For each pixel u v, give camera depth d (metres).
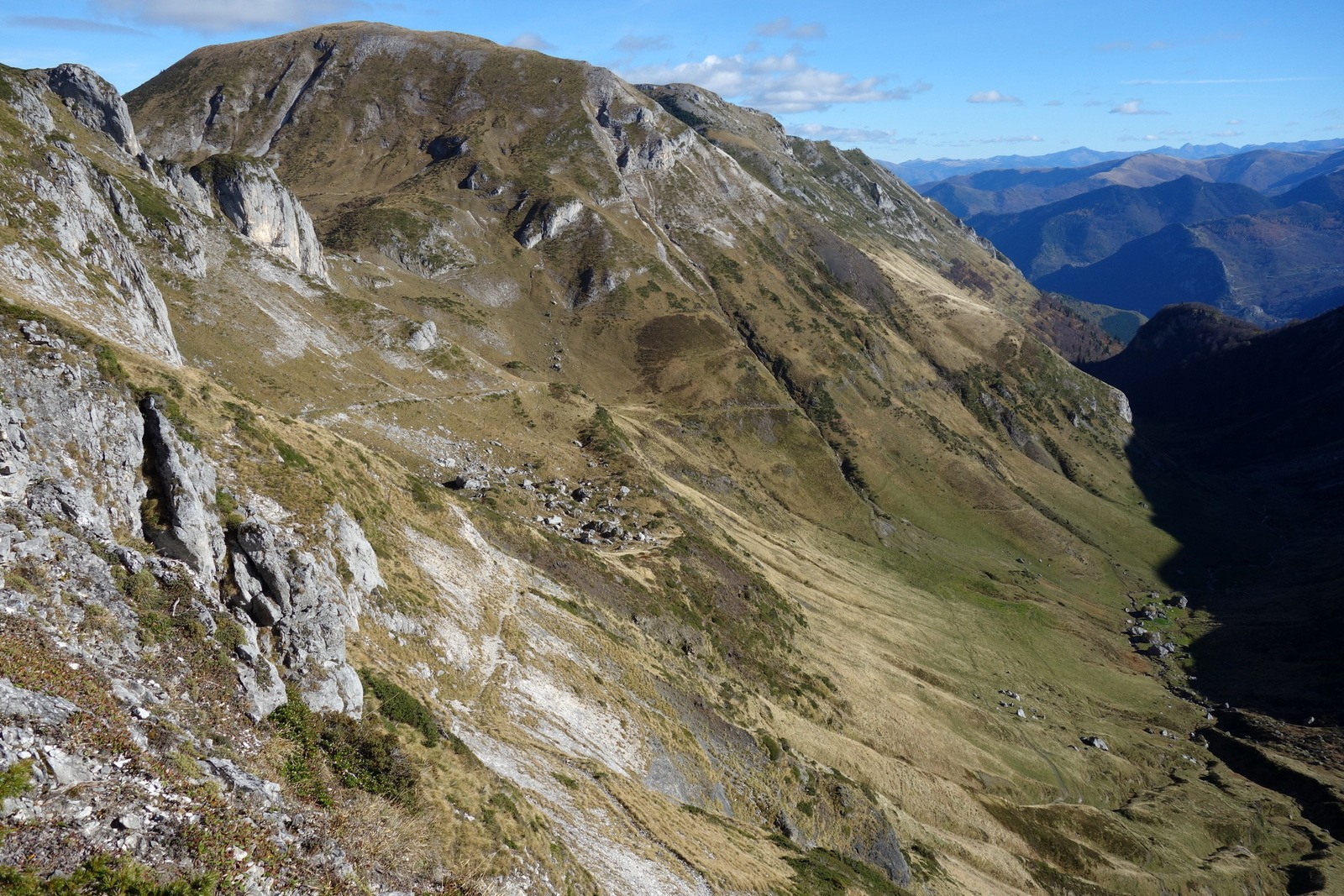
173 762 22.47
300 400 121.94
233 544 35.59
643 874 42.09
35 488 29.25
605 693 67.75
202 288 129.25
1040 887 103.94
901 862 85.56
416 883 27.05
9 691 20.08
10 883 15.83
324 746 31.09
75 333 34.53
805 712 112.94
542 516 120.75
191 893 18.47
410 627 50.84
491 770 40.78
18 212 66.38
